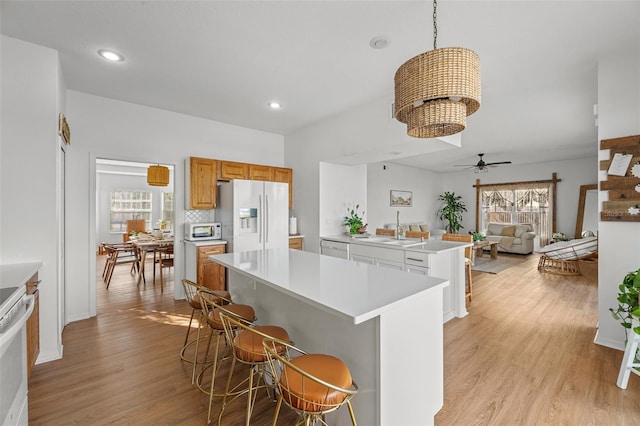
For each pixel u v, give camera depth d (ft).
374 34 7.48
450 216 30.09
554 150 20.71
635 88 7.96
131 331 9.82
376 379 4.53
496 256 24.03
